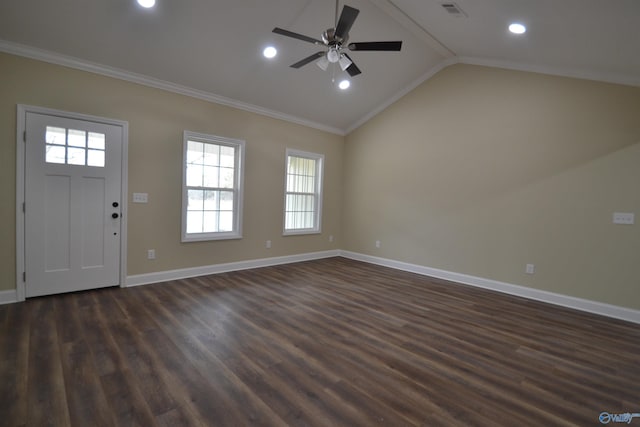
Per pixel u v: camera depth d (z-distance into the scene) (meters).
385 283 4.51
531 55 3.71
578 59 3.39
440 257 4.92
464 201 4.65
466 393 2.00
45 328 2.71
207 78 4.18
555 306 3.73
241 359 2.32
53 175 3.42
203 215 4.65
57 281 3.50
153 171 4.07
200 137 4.45
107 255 3.80
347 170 6.39
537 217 3.98
